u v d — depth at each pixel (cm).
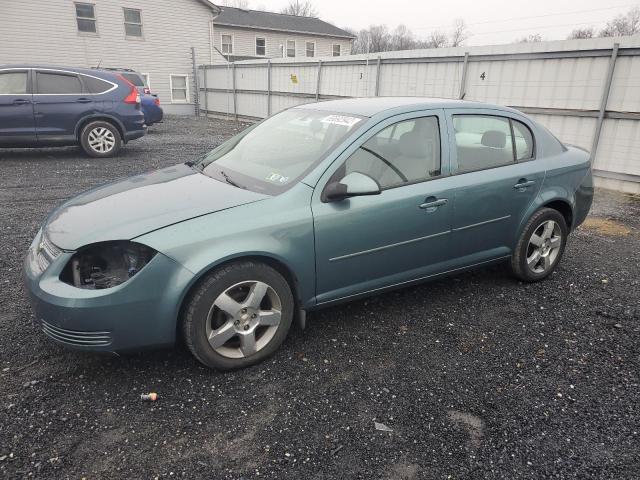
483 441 244
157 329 271
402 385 287
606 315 383
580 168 447
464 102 390
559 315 381
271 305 305
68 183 782
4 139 930
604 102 848
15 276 421
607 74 838
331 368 302
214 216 282
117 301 260
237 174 343
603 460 234
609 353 329
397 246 341
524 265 423
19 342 318
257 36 3444
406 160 346
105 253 274
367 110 355
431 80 1175
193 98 2522
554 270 475
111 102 1009
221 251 273
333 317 368
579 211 455
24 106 930
